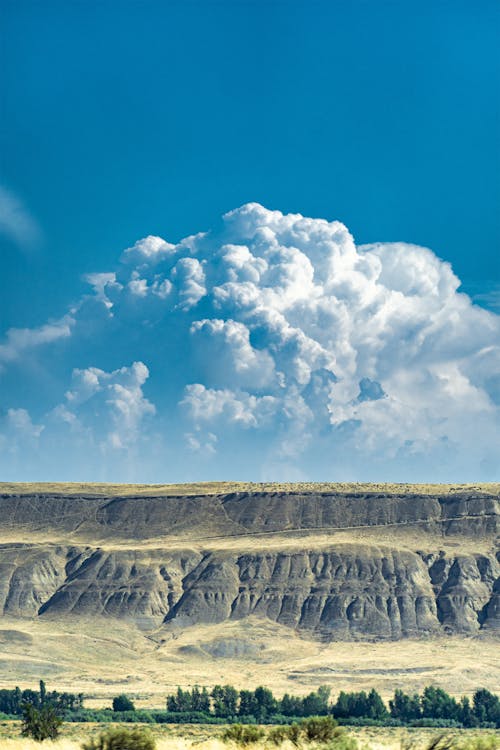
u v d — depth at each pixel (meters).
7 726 131.38
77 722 155.00
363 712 164.38
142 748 44.88
